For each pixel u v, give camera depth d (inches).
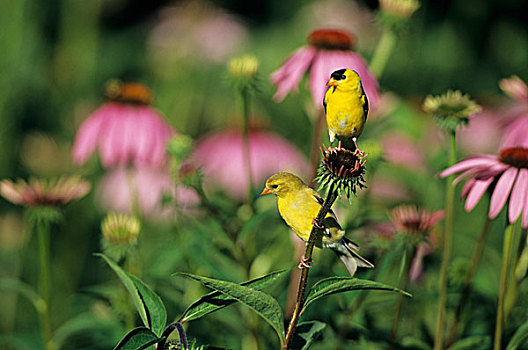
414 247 127.1
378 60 141.1
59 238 184.5
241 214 133.4
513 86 138.8
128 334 108.5
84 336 139.0
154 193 168.1
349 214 132.3
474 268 126.0
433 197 151.0
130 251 128.9
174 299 132.2
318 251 130.4
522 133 137.4
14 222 169.8
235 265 135.1
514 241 127.3
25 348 134.8
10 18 179.5
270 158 187.3
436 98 126.1
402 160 157.5
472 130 205.0
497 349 121.3
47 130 207.9
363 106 113.7
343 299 128.7
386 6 140.4
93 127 153.9
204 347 112.7
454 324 126.6
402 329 134.4
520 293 130.7
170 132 157.8
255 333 128.2
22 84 188.9
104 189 185.8
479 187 124.4
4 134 181.5
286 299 132.1
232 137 188.7
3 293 168.7
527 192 122.7
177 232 132.1
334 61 138.2
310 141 186.2
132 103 155.5
